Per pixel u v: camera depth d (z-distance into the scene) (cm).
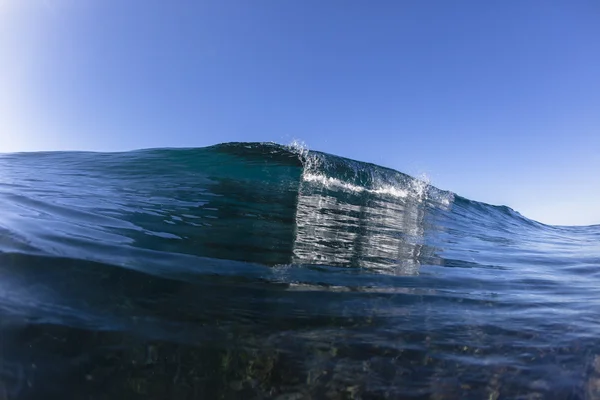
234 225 512
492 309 312
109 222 449
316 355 233
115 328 235
